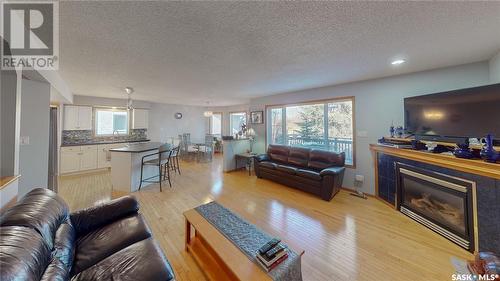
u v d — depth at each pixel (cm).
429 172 238
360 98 373
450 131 236
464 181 200
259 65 277
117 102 613
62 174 494
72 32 180
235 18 158
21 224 111
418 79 307
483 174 179
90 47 214
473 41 202
